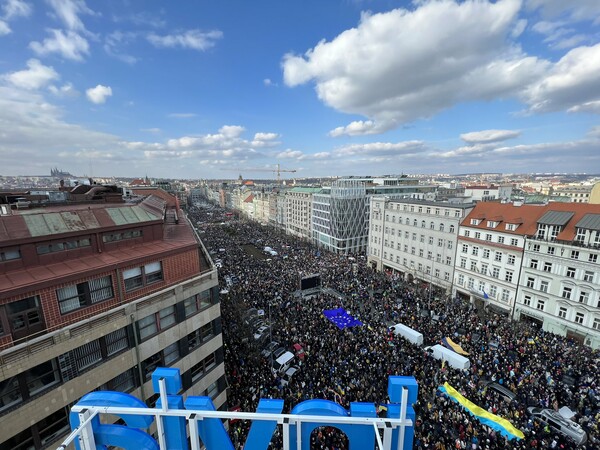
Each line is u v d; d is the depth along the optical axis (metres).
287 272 68.19
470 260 55.06
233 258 81.00
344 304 50.41
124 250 19.83
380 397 28.03
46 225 16.75
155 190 57.22
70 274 15.44
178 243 22.16
